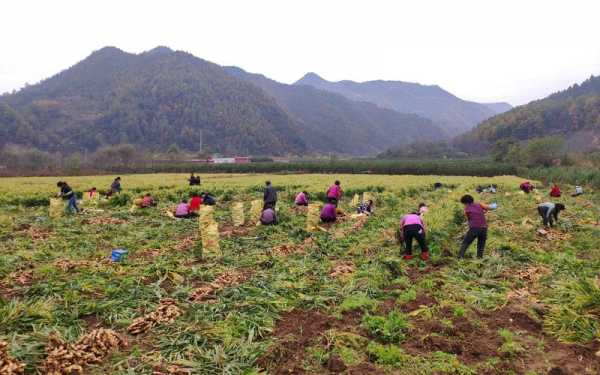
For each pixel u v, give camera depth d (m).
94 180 41.41
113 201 22.19
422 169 70.88
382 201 23.53
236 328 6.29
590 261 10.12
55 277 8.62
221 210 20.44
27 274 8.77
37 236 13.56
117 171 72.69
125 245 12.23
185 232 14.54
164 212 19.09
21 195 23.58
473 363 5.45
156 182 36.47
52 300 7.10
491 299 7.61
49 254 10.99
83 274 8.77
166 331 6.22
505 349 5.67
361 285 8.29
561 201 24.98
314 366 5.36
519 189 32.72
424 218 14.00
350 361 5.45
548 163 67.62
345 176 55.91
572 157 68.38
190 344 5.74
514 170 68.25
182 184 33.06
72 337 5.83
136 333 6.16
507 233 13.95
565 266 9.62
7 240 12.93
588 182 40.44
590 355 5.59
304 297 7.62
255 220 16.69
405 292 8.02
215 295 7.77
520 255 10.71
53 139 157.50
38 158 87.00
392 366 5.35
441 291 8.04
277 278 8.80
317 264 10.07
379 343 5.98
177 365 5.18
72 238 13.24
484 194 30.34
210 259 10.41
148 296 7.60
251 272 9.49
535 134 151.38
